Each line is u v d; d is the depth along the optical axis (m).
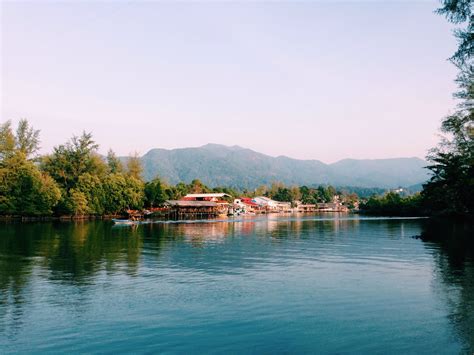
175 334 15.26
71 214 110.44
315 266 30.66
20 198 93.62
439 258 34.25
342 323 16.53
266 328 15.93
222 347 13.98
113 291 22.08
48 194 97.62
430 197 87.94
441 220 94.06
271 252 39.47
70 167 120.19
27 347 14.00
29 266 30.06
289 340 14.62
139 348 13.91
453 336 14.96
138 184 129.50
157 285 23.61
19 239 50.81
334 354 13.39
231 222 107.31
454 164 70.31
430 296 20.80
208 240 52.53
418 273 27.20
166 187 157.50
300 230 72.81
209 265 31.08
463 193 71.81
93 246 43.59
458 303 19.41
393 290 22.19
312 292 21.81
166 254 37.50
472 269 28.55
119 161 148.50
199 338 14.84
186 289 22.58
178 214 140.25
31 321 16.78
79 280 25.00
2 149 96.88
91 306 19.06
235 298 20.56
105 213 119.81
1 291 22.03
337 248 42.81
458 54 20.27
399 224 85.75
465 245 43.91
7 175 92.88
